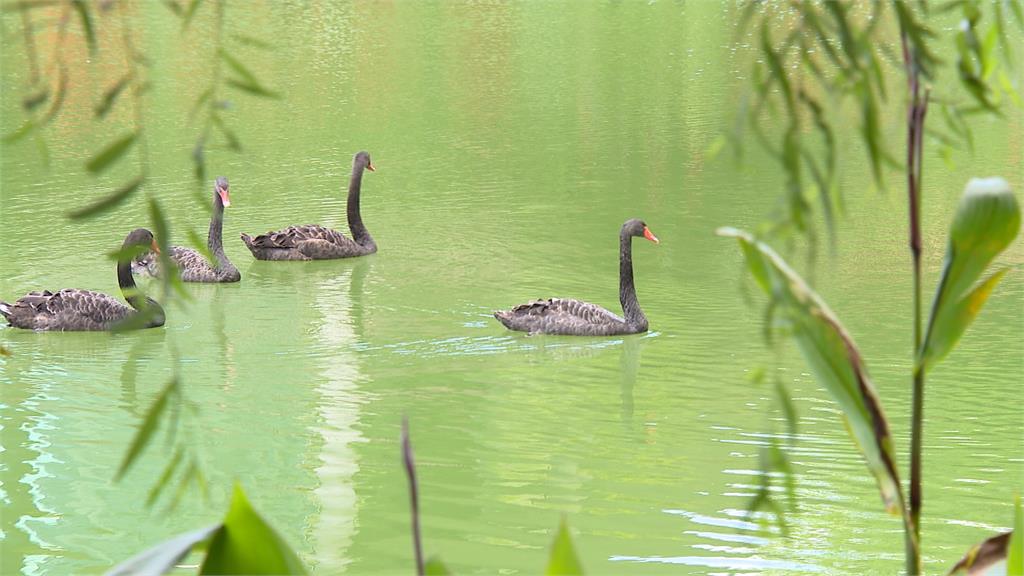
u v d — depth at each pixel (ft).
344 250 83.87
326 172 108.78
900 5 11.98
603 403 52.90
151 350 63.00
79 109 131.75
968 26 13.17
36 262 81.05
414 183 104.22
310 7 207.00
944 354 12.76
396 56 166.50
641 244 83.71
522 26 191.21
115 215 93.81
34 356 62.23
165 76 147.33
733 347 61.31
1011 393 53.21
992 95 13.89
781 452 13.52
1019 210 12.25
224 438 48.78
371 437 48.75
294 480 43.98
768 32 12.04
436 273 78.43
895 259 77.30
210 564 11.29
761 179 100.68
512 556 36.83
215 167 110.01
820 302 12.66
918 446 13.17
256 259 84.64
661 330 64.85
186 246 82.79
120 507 42.09
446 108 134.92
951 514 39.88
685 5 206.49
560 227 88.84
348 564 36.35
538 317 65.00
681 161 108.06
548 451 46.83
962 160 101.76
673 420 50.29
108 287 76.18
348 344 63.21
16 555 37.55
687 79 146.72
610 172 105.19
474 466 45.19
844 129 12.14
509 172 106.52
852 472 43.93
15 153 115.55
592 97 138.62
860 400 12.87
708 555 36.50
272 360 60.44
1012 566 13.04
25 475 45.11
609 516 39.86
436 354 61.21
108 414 52.54
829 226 11.75
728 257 79.97
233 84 12.16
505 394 54.65
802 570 35.24
